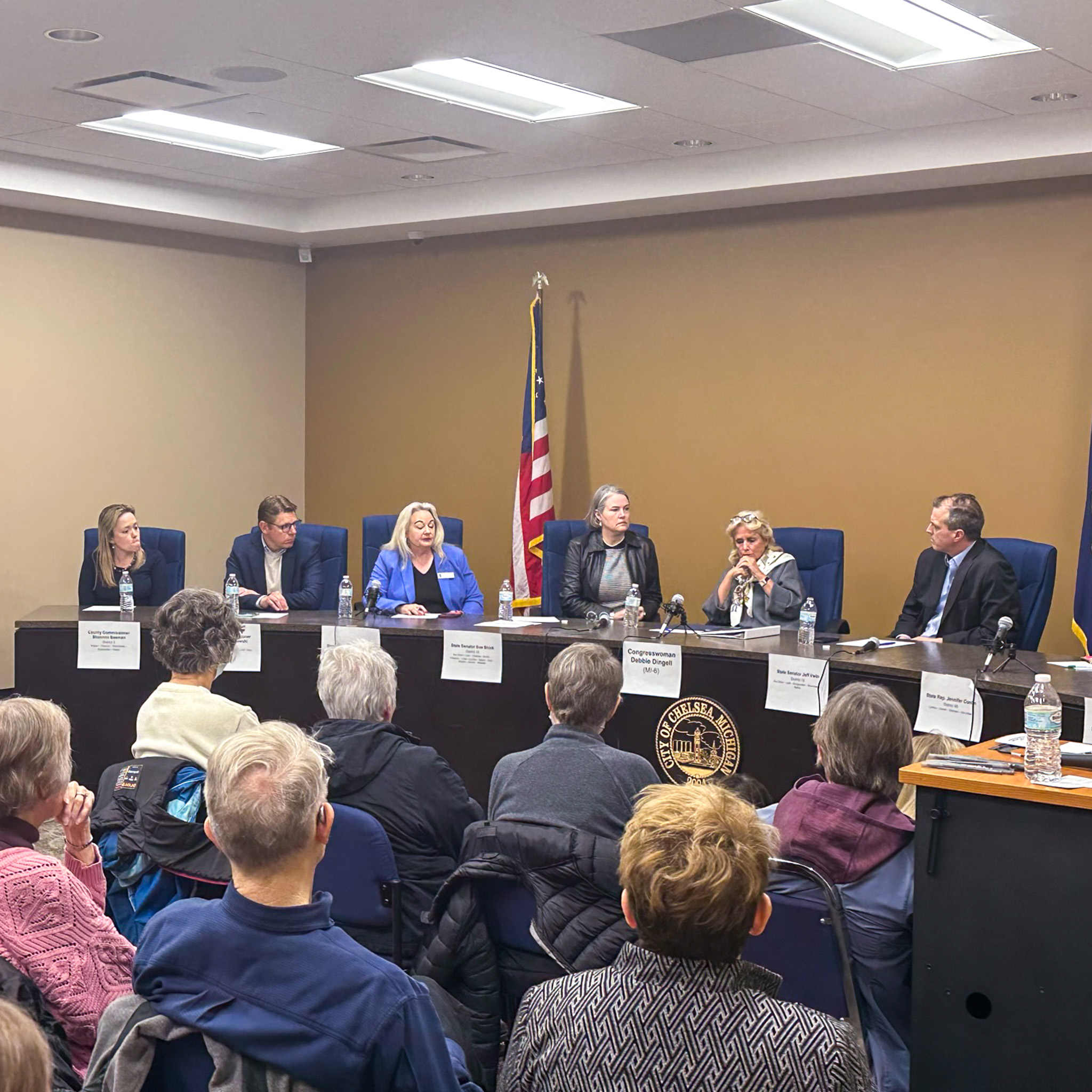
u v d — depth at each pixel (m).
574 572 5.55
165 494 7.54
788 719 3.97
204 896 2.30
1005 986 2.10
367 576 6.02
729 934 1.33
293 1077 1.35
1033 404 5.67
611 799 2.30
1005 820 2.08
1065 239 5.54
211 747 2.59
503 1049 2.75
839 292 6.20
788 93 4.92
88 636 4.86
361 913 2.41
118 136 5.90
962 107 5.07
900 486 6.08
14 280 6.82
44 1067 0.92
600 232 6.97
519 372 7.34
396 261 7.77
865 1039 2.18
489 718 4.58
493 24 4.17
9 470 6.86
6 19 4.16
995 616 4.65
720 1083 1.27
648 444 6.89
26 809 1.88
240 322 7.84
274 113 5.37
